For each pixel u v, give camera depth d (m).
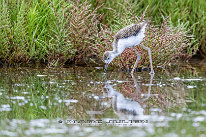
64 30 16.17
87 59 17.55
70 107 10.12
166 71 15.60
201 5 18.62
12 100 10.67
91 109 9.95
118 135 8.07
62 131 8.37
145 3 18.44
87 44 16.67
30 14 16.12
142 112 9.71
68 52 16.39
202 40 18.48
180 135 8.02
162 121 8.97
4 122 8.95
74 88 12.25
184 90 12.07
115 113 9.62
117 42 14.48
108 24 17.47
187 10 18.14
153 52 15.81
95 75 14.51
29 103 10.41
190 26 18.48
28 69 15.26
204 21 18.52
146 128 8.50
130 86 12.64
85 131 8.38
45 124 8.84
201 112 9.66
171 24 16.88
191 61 18.12
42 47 16.56
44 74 14.41
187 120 9.02
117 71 15.53
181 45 16.17
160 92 11.80
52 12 16.42
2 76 13.81
